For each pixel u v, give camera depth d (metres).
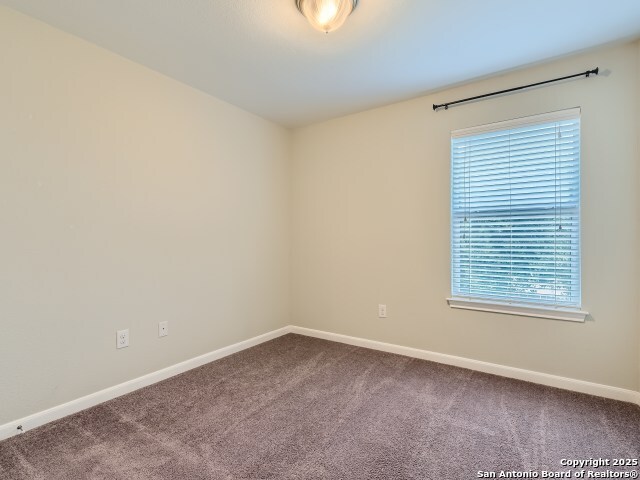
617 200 2.18
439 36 2.03
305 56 2.27
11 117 1.78
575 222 2.32
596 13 1.82
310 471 1.54
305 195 3.69
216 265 2.95
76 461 1.60
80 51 2.05
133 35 2.03
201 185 2.81
